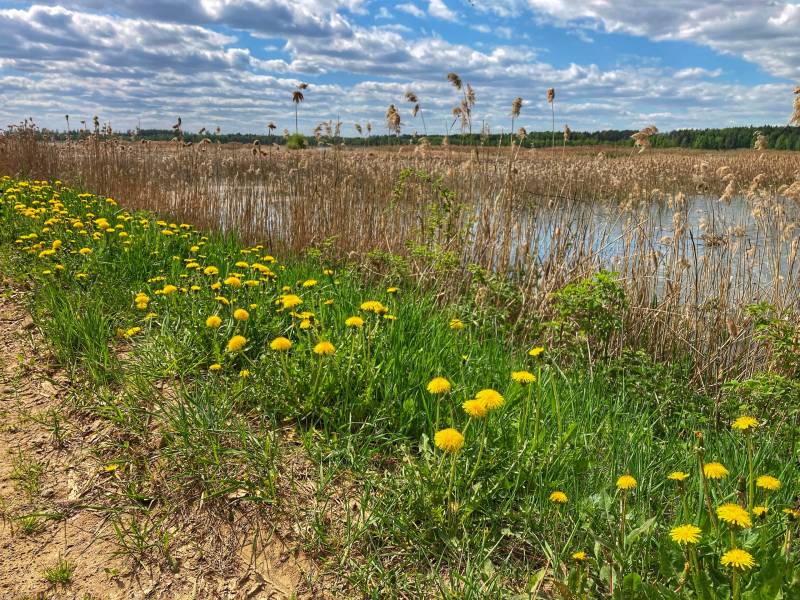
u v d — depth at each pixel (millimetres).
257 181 10930
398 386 3557
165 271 6027
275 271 6133
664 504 2795
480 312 5414
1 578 2369
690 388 4730
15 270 5848
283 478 2971
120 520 2666
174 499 2838
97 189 12305
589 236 6414
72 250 6047
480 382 3812
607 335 4891
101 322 4434
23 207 7945
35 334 4633
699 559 2076
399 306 4906
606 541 2270
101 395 3645
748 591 1912
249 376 3611
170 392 3717
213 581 2400
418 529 2596
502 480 2748
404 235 7773
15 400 3701
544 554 2512
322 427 3412
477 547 2521
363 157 12523
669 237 6211
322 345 3369
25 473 3016
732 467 3170
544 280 5883
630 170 14508
